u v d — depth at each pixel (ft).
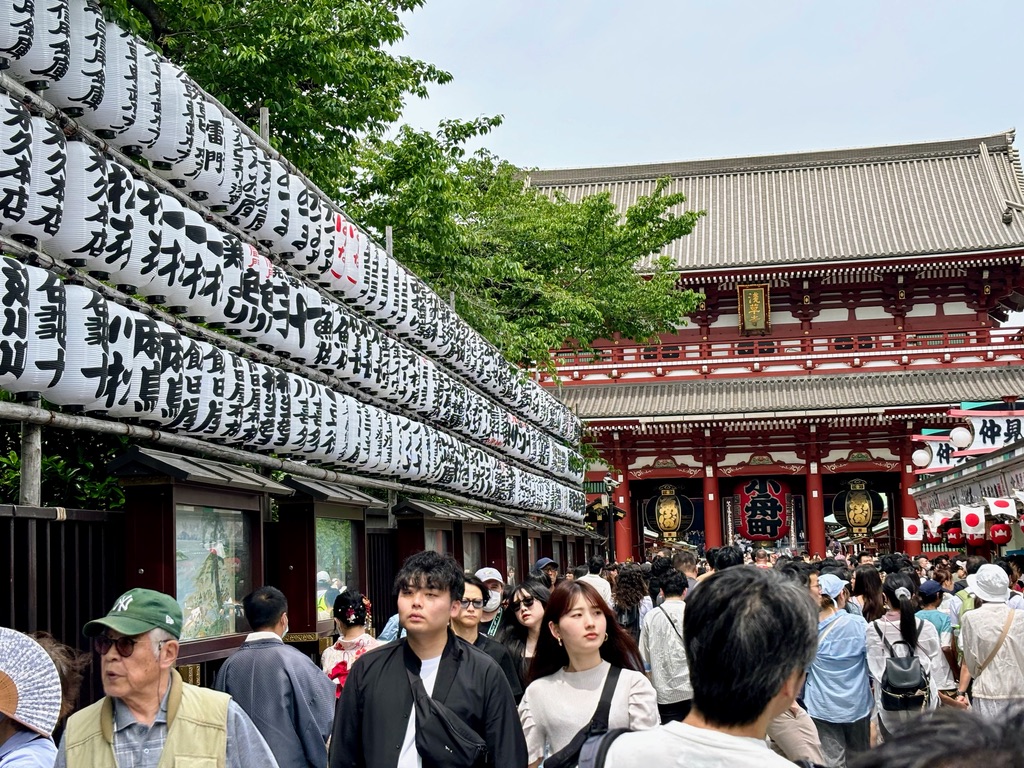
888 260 141.79
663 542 157.48
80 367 24.86
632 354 152.15
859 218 163.84
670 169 182.09
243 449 35.53
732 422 142.82
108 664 14.64
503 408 70.13
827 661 30.63
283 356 37.86
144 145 29.30
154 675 14.75
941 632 37.93
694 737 10.75
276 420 34.65
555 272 99.86
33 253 24.66
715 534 148.77
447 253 66.03
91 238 25.99
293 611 34.40
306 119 54.13
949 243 151.23
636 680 19.88
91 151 25.91
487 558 60.80
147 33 47.60
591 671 20.01
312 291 38.40
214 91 50.75
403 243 64.34
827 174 176.65
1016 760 7.13
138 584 25.70
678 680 30.73
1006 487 76.54
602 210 98.89
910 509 143.84
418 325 50.34
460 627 25.25
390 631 31.48
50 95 26.48
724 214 171.12
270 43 50.42
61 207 24.79
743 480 152.05
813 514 146.41
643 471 151.12
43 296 23.77
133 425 28.43
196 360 29.84
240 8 52.90
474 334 60.34
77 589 24.97
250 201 34.86
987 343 145.38
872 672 33.01
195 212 31.42
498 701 17.70
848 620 30.91
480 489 60.80
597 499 138.51
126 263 27.35
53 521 24.50
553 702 19.77
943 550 130.82
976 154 173.88
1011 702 8.11
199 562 27.99
